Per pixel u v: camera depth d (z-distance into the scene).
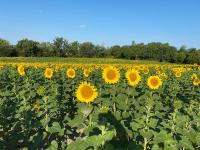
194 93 15.17
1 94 10.27
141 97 10.81
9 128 8.02
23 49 82.50
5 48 79.62
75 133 7.89
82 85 7.21
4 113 8.28
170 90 15.05
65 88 15.02
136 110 8.89
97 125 5.50
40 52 85.62
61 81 17.56
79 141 4.91
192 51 85.94
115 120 6.35
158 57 88.06
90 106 6.40
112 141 5.43
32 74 19.70
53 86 13.51
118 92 10.62
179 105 7.22
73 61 60.06
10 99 9.95
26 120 7.85
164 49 87.75
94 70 25.27
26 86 13.08
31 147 6.72
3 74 19.06
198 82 15.95
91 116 6.29
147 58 90.56
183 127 6.80
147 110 7.48
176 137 6.54
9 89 15.43
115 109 8.15
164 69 31.22
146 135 5.88
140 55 90.44
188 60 82.25
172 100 13.43
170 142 5.41
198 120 7.29
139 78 11.34
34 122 7.84
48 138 6.87
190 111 7.88
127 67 35.41
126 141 5.91
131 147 5.17
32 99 11.19
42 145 6.85
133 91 10.63
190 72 27.53
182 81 19.56
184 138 5.82
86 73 17.38
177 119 6.95
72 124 6.21
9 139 7.62
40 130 7.79
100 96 10.05
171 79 21.12
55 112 8.90
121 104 8.14
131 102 9.66
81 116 6.30
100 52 95.25
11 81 16.80
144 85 14.48
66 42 92.00
